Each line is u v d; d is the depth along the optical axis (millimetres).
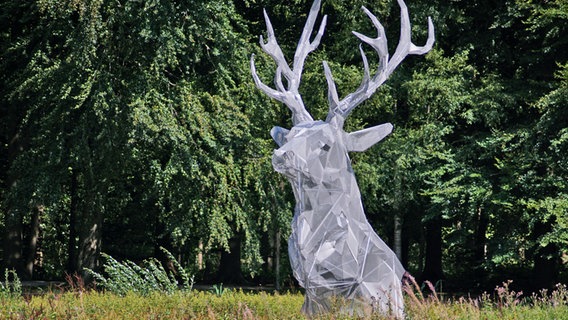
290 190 28297
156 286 18031
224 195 24375
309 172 11188
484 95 27109
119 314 13609
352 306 11305
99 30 23875
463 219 28203
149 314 13273
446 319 11094
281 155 11062
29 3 25969
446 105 27391
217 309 14344
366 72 12141
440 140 27672
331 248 11258
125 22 24219
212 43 26156
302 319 11398
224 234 24500
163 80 24469
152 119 23625
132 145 23812
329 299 11359
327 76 11945
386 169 27781
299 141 11109
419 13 27766
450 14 27719
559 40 26266
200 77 26078
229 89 25844
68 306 13797
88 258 25656
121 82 24391
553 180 25031
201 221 24828
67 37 24062
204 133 24125
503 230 26641
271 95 12594
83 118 23922
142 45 24234
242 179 25844
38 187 24328
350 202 11484
